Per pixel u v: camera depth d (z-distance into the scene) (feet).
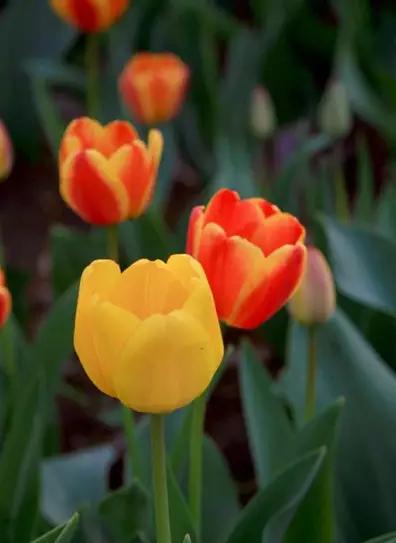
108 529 4.19
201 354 3.43
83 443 6.00
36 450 4.32
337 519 4.45
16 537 4.38
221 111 7.95
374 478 4.44
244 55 8.17
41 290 7.45
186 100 8.49
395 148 7.92
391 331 5.29
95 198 4.14
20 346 4.92
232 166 6.20
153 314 3.44
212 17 8.31
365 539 4.46
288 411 4.94
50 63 8.31
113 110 7.41
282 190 6.15
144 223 5.57
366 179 6.14
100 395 6.36
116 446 5.82
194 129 8.50
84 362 3.48
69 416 6.22
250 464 5.82
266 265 3.68
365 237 4.92
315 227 5.48
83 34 9.35
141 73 5.72
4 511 4.33
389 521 4.44
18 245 8.12
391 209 5.57
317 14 10.07
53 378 4.55
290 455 4.17
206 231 3.68
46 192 8.85
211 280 3.71
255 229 3.77
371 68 8.39
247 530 4.06
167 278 3.49
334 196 7.36
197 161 8.50
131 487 4.13
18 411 4.29
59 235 5.76
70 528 3.76
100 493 4.68
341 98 6.09
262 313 3.73
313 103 9.12
